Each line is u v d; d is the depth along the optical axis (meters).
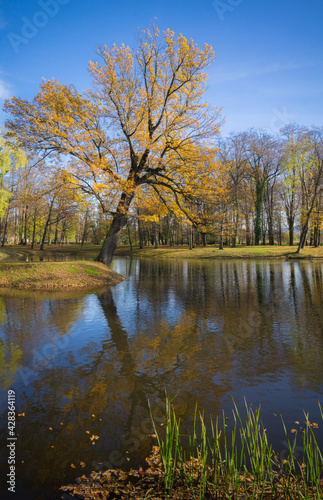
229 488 2.59
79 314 9.23
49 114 14.50
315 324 8.03
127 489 2.58
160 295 12.77
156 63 16.69
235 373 5.02
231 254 37.81
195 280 17.84
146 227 56.41
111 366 5.35
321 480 2.68
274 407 3.93
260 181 46.28
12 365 5.39
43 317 8.83
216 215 18.70
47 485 2.64
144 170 18.09
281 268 24.45
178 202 18.20
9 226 56.72
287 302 11.07
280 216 53.62
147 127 17.38
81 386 4.58
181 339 6.87
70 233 71.81
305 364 5.37
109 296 12.45
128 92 16.64
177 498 2.46
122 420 3.67
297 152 37.50
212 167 16.55
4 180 42.97
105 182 15.58
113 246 20.00
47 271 16.14
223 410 3.88
